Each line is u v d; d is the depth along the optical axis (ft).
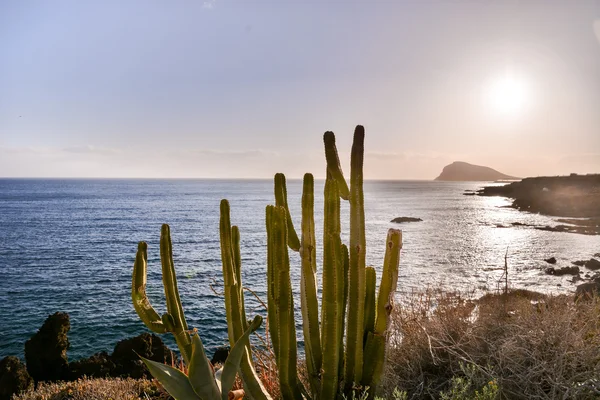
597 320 12.21
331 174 9.73
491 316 12.45
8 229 233.35
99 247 172.35
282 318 8.98
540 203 338.95
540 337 10.97
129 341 46.73
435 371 11.56
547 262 121.49
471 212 324.60
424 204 428.97
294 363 9.29
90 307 87.35
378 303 9.59
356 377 9.54
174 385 8.32
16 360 41.29
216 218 306.14
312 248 9.67
